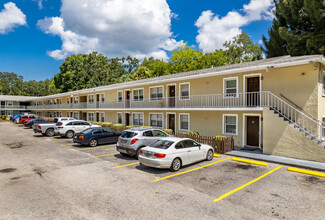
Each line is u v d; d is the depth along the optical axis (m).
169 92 20.81
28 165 10.35
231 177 8.60
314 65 11.84
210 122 16.84
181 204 6.11
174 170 9.33
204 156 10.98
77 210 5.73
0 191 7.03
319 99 12.09
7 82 94.81
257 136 14.49
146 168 9.86
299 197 6.67
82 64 56.38
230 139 13.55
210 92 16.86
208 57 41.62
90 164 10.57
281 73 13.22
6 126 33.81
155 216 5.41
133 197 6.59
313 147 10.74
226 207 5.95
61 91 59.03
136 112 24.19
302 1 21.48
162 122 21.05
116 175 8.80
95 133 15.68
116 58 72.62
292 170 9.50
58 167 10.00
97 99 32.38
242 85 14.97
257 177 8.61
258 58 37.00
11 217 5.33
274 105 13.46
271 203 6.23
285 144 11.70
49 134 21.62
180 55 43.12
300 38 21.38
